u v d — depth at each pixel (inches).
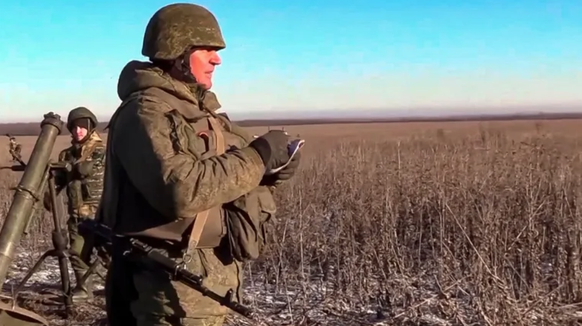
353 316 241.6
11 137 182.1
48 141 116.4
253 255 109.7
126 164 103.0
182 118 103.9
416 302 233.6
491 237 249.4
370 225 305.9
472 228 280.1
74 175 262.7
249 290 274.7
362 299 254.5
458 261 256.2
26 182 113.4
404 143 454.9
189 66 110.5
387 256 258.8
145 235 107.0
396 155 412.5
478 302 213.6
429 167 367.9
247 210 108.3
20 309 106.0
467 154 367.9
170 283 106.1
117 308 115.3
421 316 229.8
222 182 99.3
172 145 100.3
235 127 118.7
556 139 373.1
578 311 229.1
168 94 106.7
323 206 374.6
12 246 110.3
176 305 106.0
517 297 239.8
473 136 410.6
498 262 246.8
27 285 296.5
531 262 245.8
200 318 107.1
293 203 333.4
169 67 111.3
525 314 205.9
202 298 107.2
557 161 347.3
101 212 116.5
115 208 109.8
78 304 257.9
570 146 366.0
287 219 300.2
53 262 346.3
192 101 109.7
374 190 356.8
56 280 307.4
